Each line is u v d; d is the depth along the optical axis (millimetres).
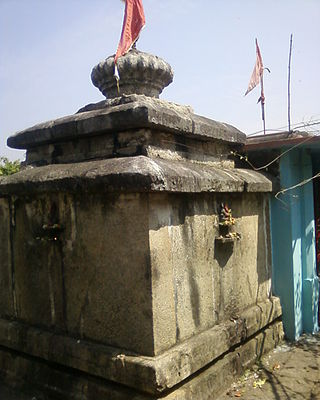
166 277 3186
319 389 3762
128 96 3822
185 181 3219
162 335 3102
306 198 5238
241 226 4312
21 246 3963
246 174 4418
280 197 4949
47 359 3602
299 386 3816
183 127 3627
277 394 3656
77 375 3432
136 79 4355
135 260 3109
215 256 3834
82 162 3645
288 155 4918
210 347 3506
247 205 4465
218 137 4164
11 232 4059
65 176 3348
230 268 4070
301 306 5156
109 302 3273
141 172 2908
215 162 4324
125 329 3172
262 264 4734
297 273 5039
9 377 3959
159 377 2879
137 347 3100
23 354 3916
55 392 3525
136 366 2967
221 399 3549
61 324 3629
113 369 3109
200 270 3613
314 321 5238
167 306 3182
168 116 3451
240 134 4641
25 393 3748
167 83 4656
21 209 3955
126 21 3887
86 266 3426
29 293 3902
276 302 4836
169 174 3066
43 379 3646
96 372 3227
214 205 3850
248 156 5152
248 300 4379
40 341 3648
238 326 3953
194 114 4207
